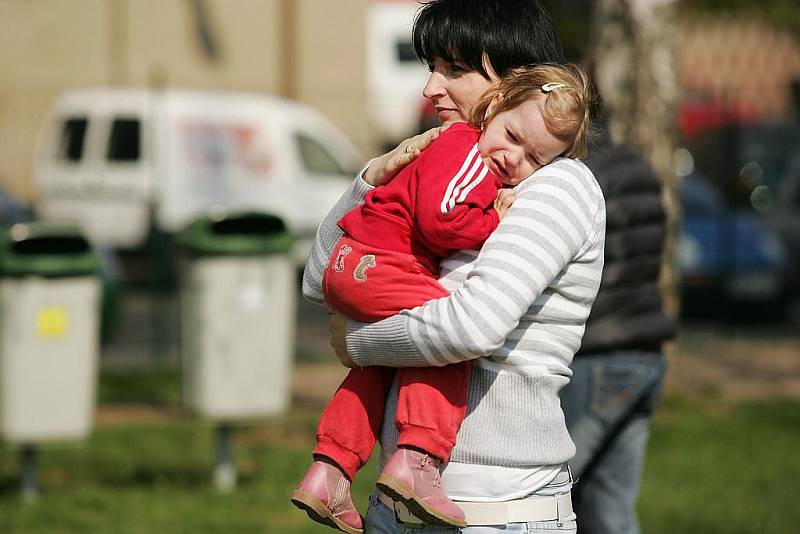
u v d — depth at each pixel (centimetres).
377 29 7150
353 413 946
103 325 3659
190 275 2255
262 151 5125
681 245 4369
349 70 6756
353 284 906
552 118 893
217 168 5038
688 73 4972
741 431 2828
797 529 2098
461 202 883
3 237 2141
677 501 2250
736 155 4684
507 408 904
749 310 4622
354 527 959
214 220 2262
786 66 4862
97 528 2019
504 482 905
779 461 2569
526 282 871
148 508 2141
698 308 4594
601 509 1447
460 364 907
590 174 930
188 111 5041
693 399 3228
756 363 3816
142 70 6334
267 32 6625
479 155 907
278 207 5103
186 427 2809
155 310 4159
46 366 2142
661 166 2939
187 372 2281
